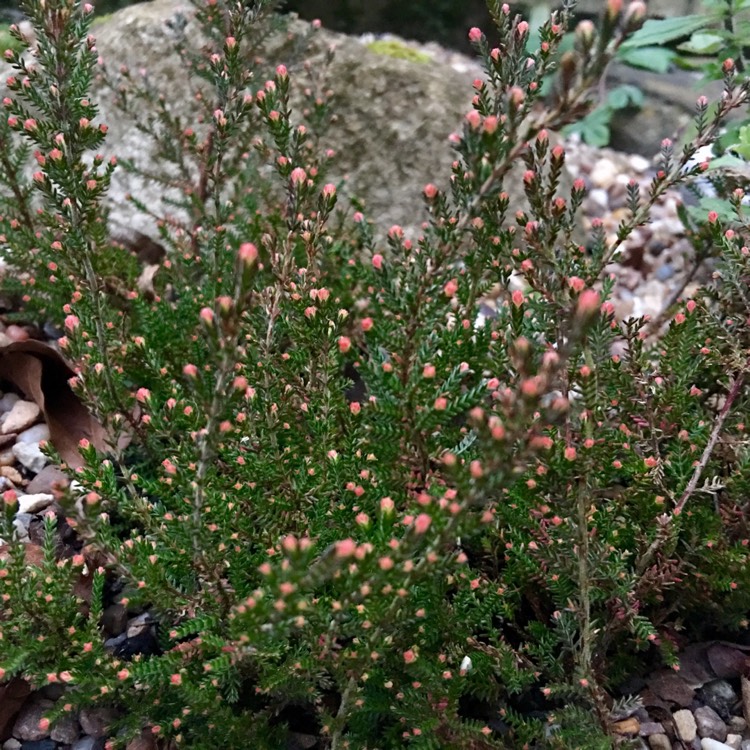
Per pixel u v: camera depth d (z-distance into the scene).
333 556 0.20
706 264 0.53
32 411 0.38
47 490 0.36
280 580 0.20
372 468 0.30
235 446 0.31
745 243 0.36
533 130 0.22
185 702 0.28
